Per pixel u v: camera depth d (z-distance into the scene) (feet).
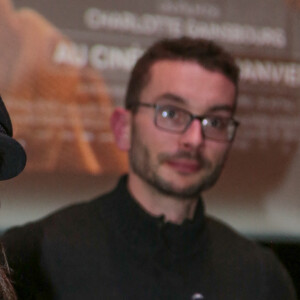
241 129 7.99
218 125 5.43
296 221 8.05
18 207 7.07
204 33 7.92
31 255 5.29
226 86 5.42
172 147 5.25
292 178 8.13
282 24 8.25
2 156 3.62
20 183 7.11
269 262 6.00
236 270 5.67
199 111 5.32
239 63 8.02
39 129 7.24
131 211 5.43
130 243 5.37
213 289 5.44
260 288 5.72
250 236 7.87
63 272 5.27
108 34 7.59
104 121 7.51
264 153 8.05
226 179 7.86
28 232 5.46
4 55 7.16
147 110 5.38
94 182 7.41
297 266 7.89
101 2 7.57
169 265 5.36
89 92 7.47
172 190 5.25
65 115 7.36
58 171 7.29
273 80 8.16
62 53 7.38
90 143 7.44
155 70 5.46
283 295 5.97
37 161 7.20
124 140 5.76
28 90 7.23
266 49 8.16
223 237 5.94
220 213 7.80
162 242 5.34
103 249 5.38
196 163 5.29
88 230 5.49
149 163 5.31
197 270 5.46
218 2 8.01
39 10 7.33
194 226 5.45
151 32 7.73
